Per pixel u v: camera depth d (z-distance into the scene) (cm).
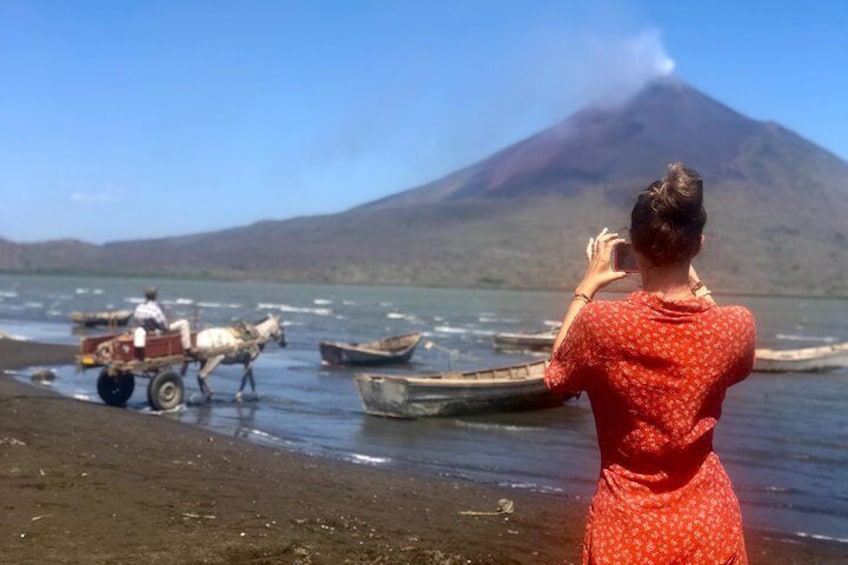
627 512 306
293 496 1014
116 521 773
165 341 2067
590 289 345
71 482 924
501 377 2545
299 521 850
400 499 1105
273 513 881
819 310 15388
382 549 771
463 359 4062
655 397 304
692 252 317
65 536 712
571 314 341
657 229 312
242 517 842
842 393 2927
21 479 918
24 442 1210
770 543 1045
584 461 1603
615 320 308
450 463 1560
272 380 2920
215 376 3005
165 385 2058
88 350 1994
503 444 1786
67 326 5909
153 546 701
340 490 1123
